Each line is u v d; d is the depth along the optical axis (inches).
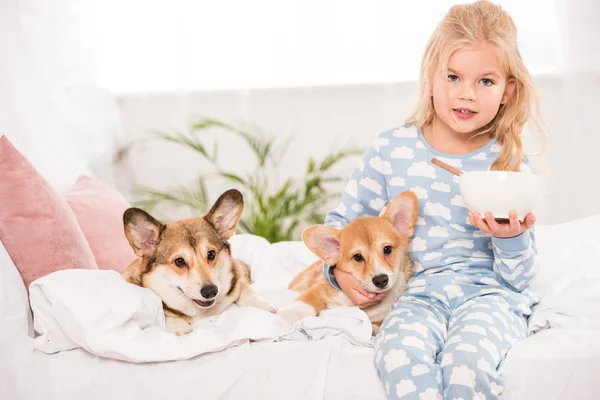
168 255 50.4
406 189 55.4
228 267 52.8
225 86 111.5
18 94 79.6
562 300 52.6
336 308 51.0
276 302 57.6
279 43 109.9
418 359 43.4
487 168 54.6
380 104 108.4
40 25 89.8
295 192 112.3
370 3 107.0
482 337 44.4
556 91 101.7
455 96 52.2
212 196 114.2
